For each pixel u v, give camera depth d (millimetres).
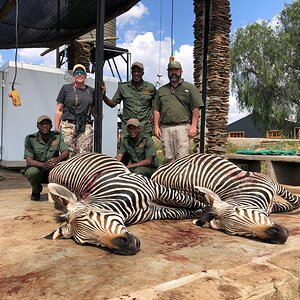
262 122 30781
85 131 6352
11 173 10719
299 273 2922
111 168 4551
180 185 5117
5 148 10789
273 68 27859
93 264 3025
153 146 5941
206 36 8344
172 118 6270
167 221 4648
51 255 3254
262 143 17828
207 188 4742
